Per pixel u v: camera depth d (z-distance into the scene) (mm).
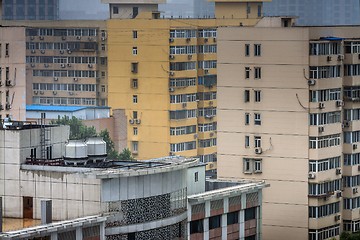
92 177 160375
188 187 181375
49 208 161375
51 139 172750
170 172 168875
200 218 177875
